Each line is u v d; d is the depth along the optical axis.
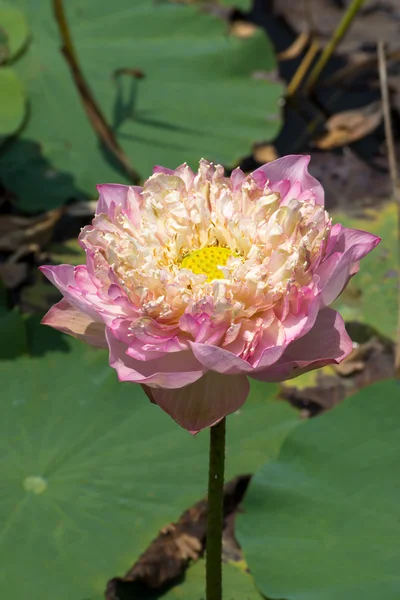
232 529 1.32
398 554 1.23
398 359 1.43
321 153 1.78
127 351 1.14
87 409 1.35
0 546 1.25
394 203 1.62
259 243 1.17
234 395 1.15
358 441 1.31
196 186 1.20
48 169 1.64
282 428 1.35
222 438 1.18
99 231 1.17
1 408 1.35
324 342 1.16
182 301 1.14
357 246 1.15
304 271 1.14
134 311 1.15
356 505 1.27
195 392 1.15
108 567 1.25
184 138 1.73
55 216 1.58
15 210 1.61
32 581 1.23
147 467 1.31
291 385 1.44
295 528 1.27
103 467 1.30
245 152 1.72
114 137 1.65
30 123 1.72
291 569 1.25
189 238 1.19
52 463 1.31
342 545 1.25
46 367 1.38
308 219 1.16
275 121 1.79
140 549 1.26
